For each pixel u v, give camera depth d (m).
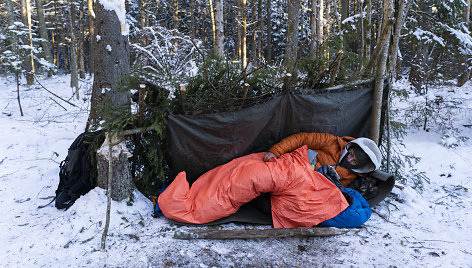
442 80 8.28
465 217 3.03
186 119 2.93
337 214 2.75
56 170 4.36
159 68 3.92
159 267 2.19
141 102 2.73
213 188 2.79
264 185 2.69
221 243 2.53
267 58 17.59
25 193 3.63
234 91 3.20
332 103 3.45
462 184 4.15
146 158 3.26
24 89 12.02
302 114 3.36
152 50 5.47
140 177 3.27
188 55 5.06
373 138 3.71
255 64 3.87
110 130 2.84
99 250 2.34
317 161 3.19
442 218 3.04
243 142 3.19
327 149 3.25
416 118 6.55
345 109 3.55
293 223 2.77
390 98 4.15
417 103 6.53
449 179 4.39
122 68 3.29
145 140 3.14
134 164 3.26
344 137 3.38
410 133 6.36
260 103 3.18
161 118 2.91
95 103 3.44
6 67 8.28
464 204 3.37
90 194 2.90
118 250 2.36
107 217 2.50
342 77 3.60
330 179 2.94
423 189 3.92
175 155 2.98
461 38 7.82
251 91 3.32
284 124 3.38
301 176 2.72
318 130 3.47
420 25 8.59
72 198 3.22
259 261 2.32
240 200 2.74
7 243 2.39
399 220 3.02
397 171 4.23
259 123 3.21
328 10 14.01
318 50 3.88
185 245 2.46
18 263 2.15
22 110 8.54
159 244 2.46
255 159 3.09
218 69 3.21
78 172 3.21
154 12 18.02
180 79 3.15
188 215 2.73
